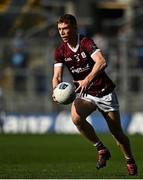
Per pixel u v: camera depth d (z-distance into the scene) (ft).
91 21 239.30
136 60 205.77
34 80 205.67
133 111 204.03
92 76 79.30
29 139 175.01
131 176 81.87
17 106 205.98
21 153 132.98
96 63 79.46
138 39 207.41
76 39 80.94
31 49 205.67
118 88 204.23
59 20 79.97
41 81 205.26
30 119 203.92
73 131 199.82
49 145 155.33
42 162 112.78
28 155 128.36
